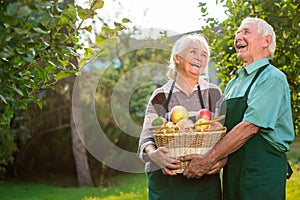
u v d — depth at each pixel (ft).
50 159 30.17
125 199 22.63
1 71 5.31
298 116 13.20
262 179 8.61
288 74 12.88
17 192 25.79
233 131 8.41
